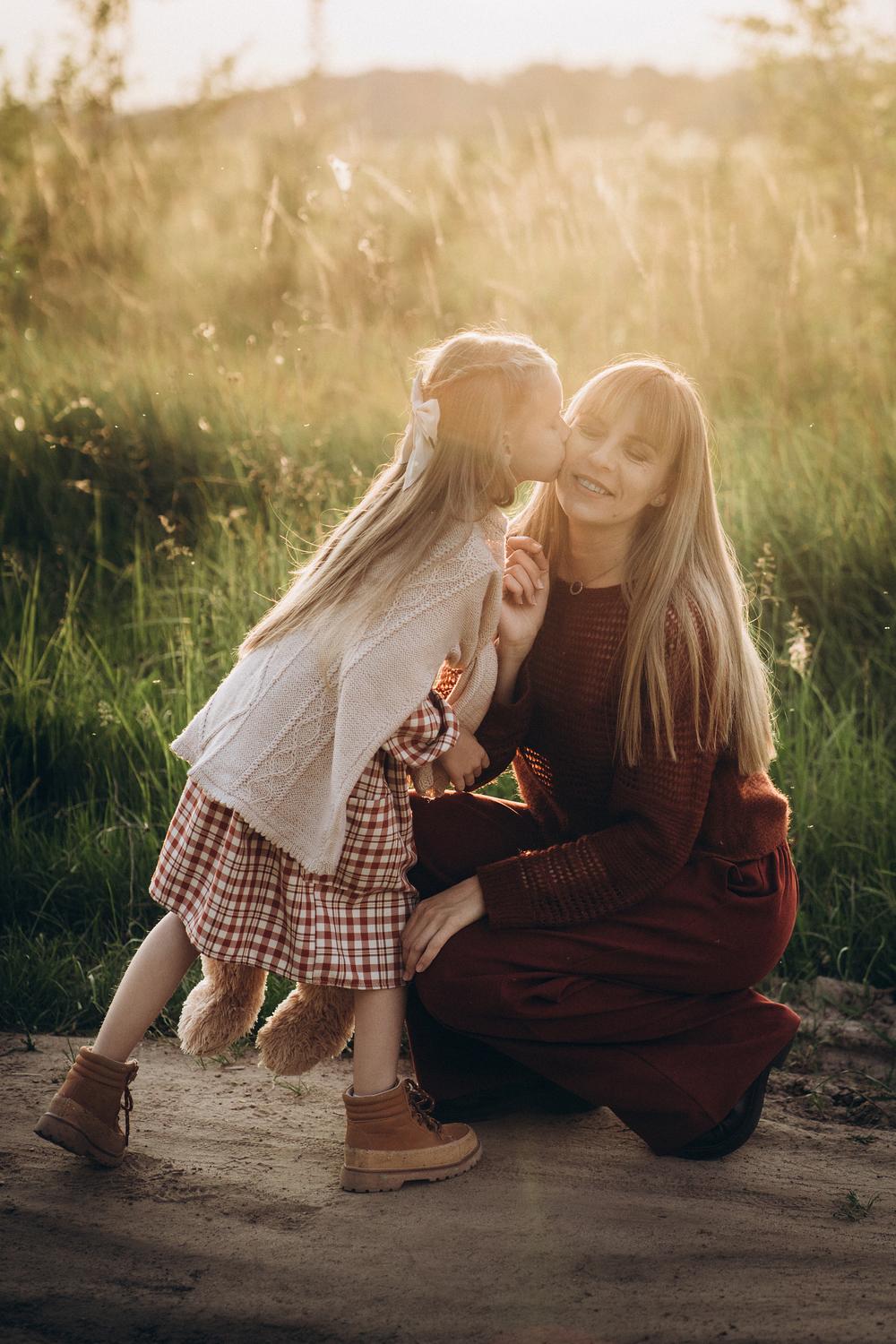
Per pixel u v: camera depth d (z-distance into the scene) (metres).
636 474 2.44
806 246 6.64
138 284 8.22
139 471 5.48
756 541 4.80
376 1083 2.39
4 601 4.78
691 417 2.47
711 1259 2.15
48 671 4.39
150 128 10.34
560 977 2.44
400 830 2.43
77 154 8.78
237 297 8.14
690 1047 2.47
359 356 6.80
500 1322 1.97
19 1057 2.86
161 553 5.12
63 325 7.39
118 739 4.01
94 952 3.29
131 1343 1.90
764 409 5.99
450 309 7.50
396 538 2.37
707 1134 2.49
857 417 5.80
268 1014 3.05
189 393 5.99
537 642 2.63
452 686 2.62
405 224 8.41
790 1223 2.28
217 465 5.52
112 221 8.70
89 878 3.53
